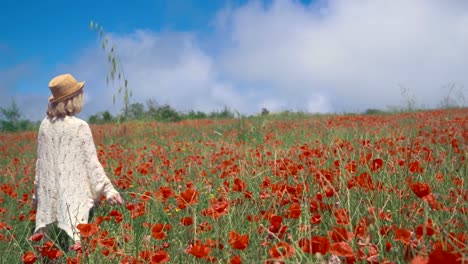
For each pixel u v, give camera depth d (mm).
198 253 2488
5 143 15641
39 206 4645
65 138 4574
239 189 3891
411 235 2396
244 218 3689
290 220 3328
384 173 3785
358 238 2576
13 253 3961
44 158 4660
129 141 13008
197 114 24844
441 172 4359
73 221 4418
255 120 17062
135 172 6594
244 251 2969
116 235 3691
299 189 3393
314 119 16422
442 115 13414
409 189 3383
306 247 2137
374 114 19109
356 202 3344
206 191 5031
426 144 6129
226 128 14727
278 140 9625
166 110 24156
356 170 3699
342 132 10195
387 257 2496
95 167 4621
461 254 1805
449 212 3043
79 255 3143
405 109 18922
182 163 7527
